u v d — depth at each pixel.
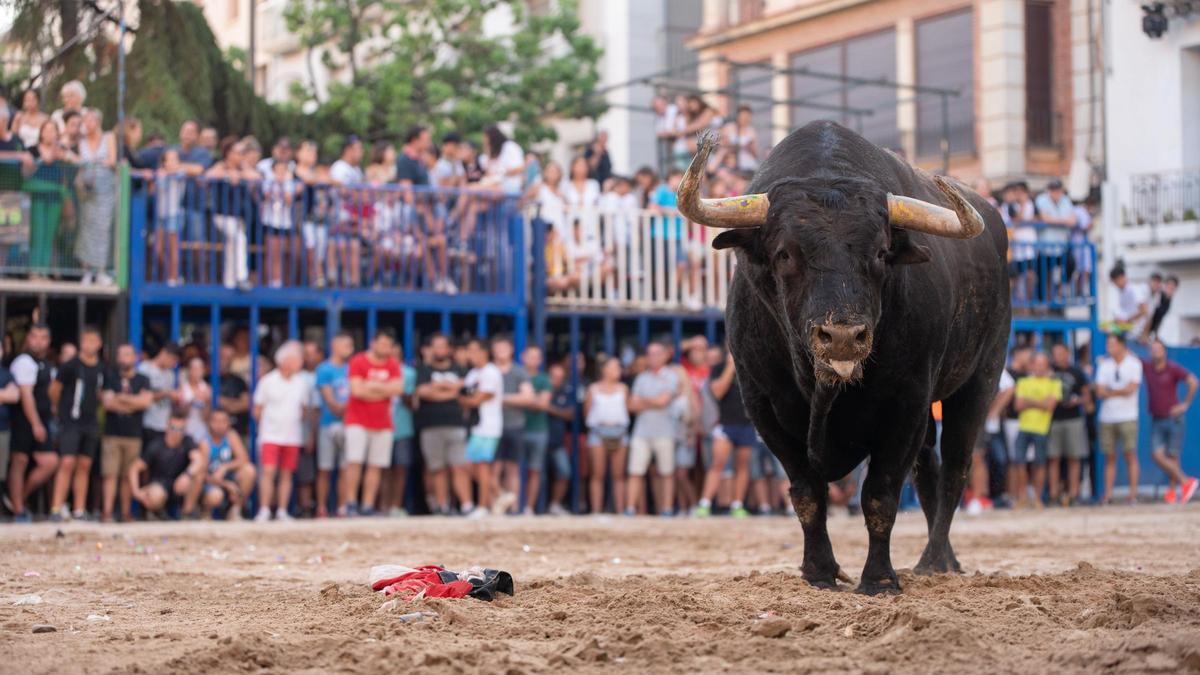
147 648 6.45
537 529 16.20
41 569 10.91
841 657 6.08
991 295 9.91
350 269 19.92
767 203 7.79
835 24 38.09
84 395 17.05
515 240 21.11
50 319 20.17
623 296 21.86
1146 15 32.50
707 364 20.55
